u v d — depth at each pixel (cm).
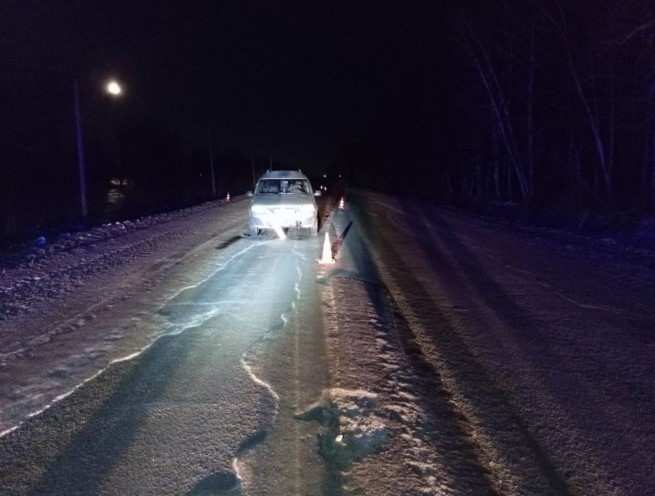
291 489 307
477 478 325
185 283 821
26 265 993
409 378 468
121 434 364
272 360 499
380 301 734
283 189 1427
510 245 1376
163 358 503
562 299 777
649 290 842
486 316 679
